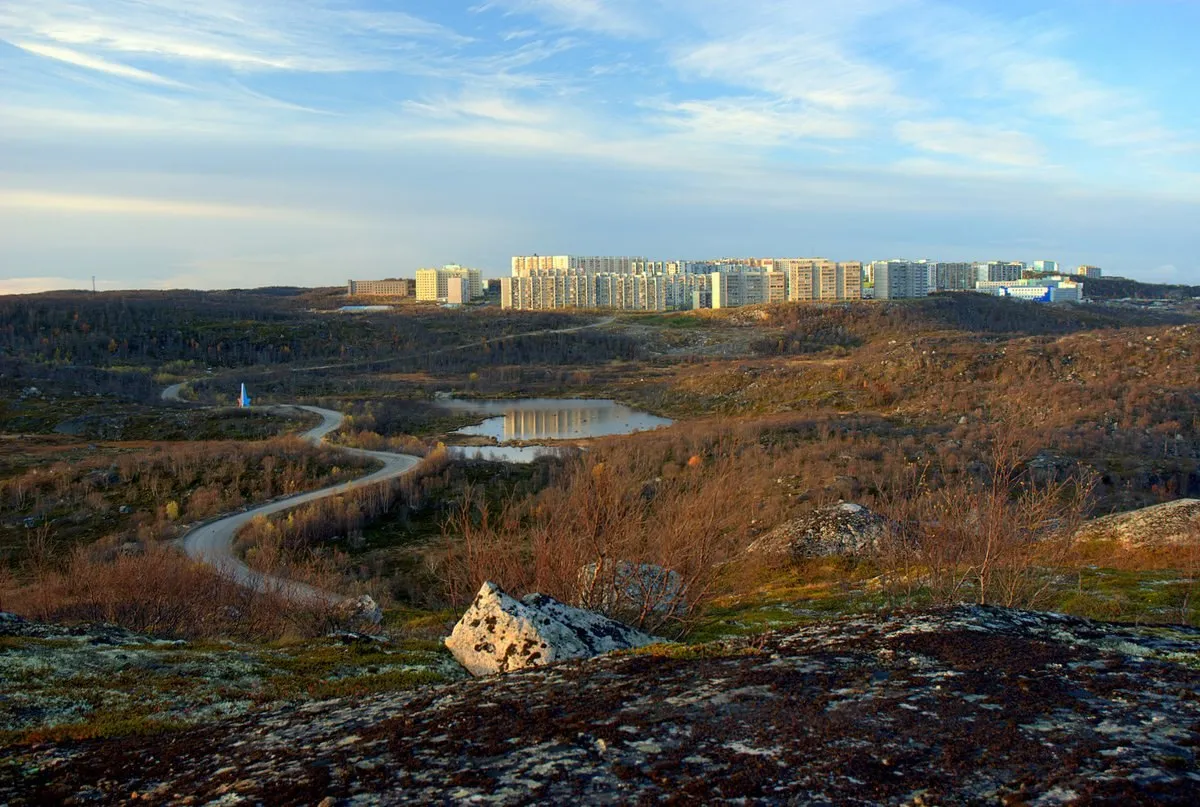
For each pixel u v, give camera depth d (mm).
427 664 11648
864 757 5652
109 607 19641
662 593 15852
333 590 32750
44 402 90625
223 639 16859
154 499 53875
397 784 5836
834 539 27219
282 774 6289
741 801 5145
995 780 5242
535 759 6066
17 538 46844
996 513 17094
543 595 13047
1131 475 47656
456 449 67625
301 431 79250
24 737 8297
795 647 8664
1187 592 17922
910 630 8852
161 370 120375
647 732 6430
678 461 49375
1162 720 6117
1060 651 7930
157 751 7441
